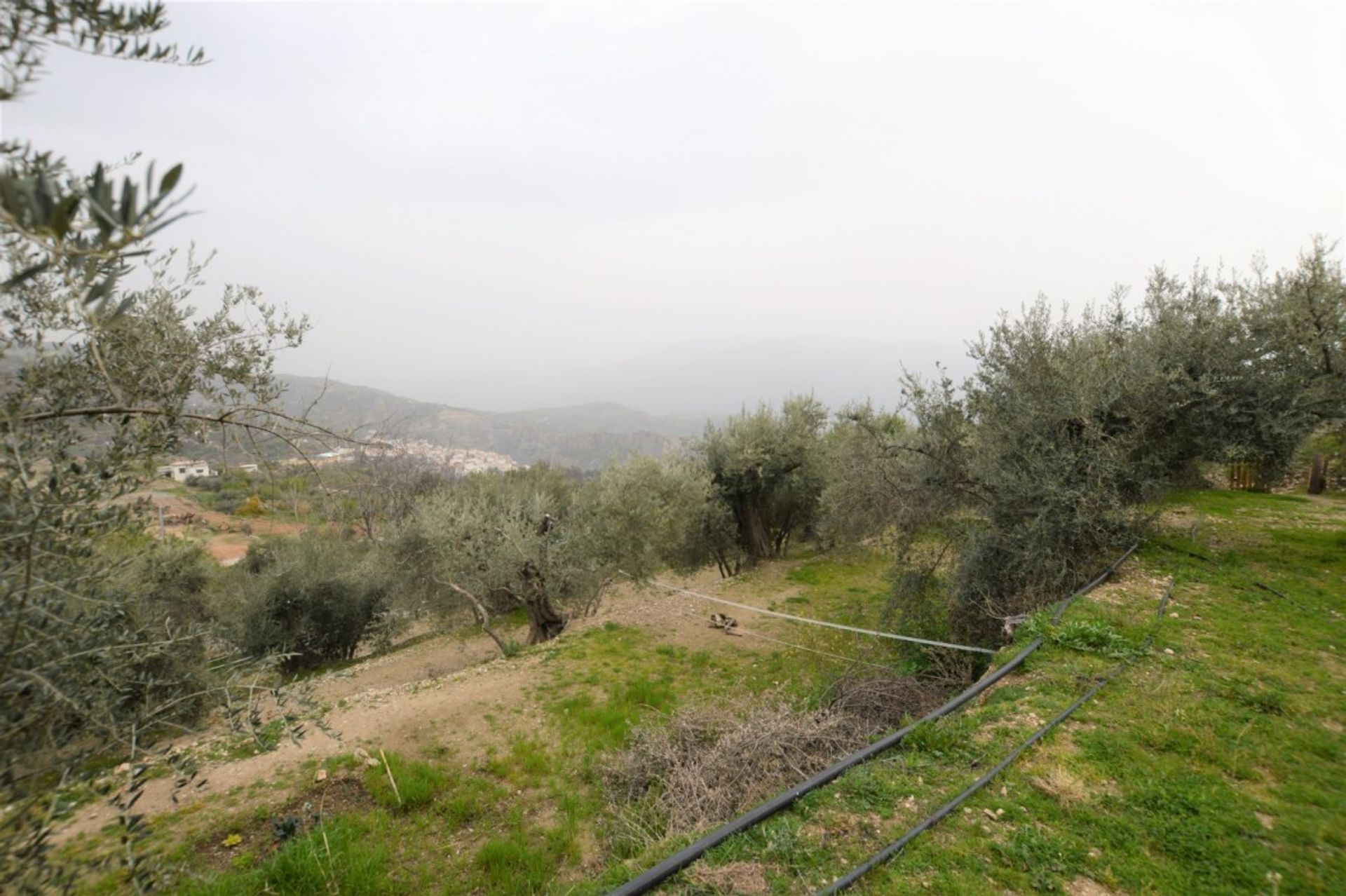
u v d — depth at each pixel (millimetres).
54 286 1920
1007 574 8445
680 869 3398
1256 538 9812
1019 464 8586
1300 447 7914
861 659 8805
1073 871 3223
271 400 2715
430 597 13031
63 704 1815
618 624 12125
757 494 17375
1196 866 3234
